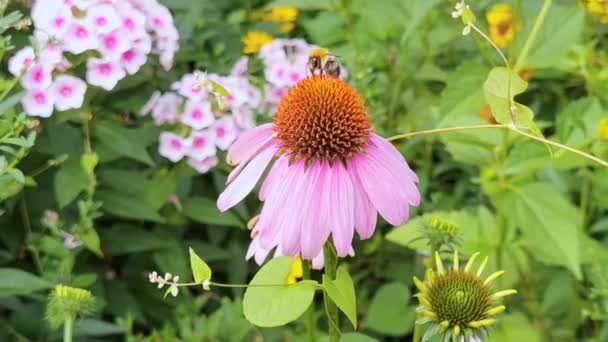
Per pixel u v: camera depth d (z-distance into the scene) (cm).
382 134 57
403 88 65
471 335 30
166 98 52
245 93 52
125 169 55
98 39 48
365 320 53
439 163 65
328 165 29
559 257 44
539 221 45
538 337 44
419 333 34
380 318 51
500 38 58
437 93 65
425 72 62
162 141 52
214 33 61
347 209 28
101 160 51
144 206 51
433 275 31
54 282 46
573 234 45
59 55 47
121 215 50
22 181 41
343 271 29
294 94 30
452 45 66
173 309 54
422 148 63
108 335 52
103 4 48
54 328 37
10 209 49
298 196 28
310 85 29
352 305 28
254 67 61
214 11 66
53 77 49
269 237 28
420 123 61
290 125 29
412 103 63
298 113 29
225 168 54
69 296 33
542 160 44
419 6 57
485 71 46
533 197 46
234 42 64
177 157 52
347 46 66
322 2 64
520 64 44
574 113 46
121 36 49
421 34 64
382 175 29
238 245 57
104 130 51
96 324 45
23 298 51
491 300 30
